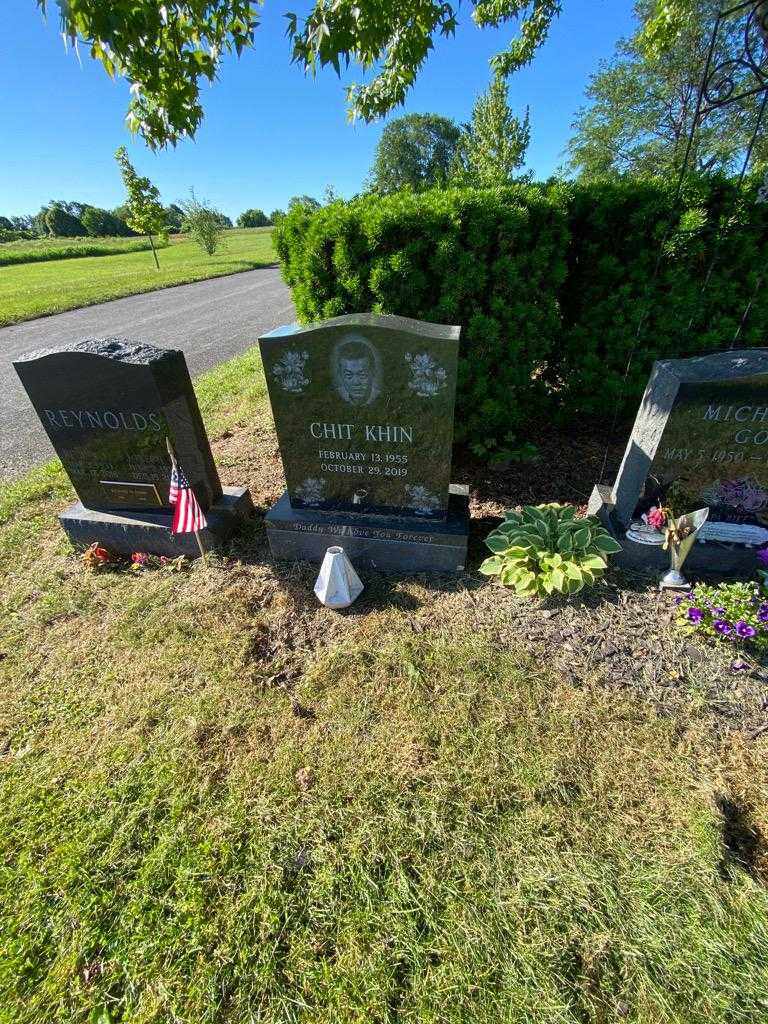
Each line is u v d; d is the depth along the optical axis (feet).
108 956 5.96
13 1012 5.59
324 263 13.76
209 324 44.09
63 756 8.23
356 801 7.39
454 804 7.32
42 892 6.53
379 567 12.26
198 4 10.20
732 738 8.20
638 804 7.30
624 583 11.33
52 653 10.23
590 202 14.19
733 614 9.64
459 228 12.58
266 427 20.45
